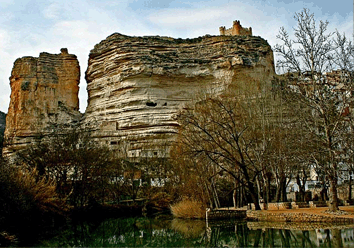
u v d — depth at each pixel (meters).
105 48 103.31
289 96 36.94
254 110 45.25
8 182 32.03
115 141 92.00
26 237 29.64
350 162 32.97
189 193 47.62
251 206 43.38
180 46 103.38
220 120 41.22
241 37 102.81
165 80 96.25
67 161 48.91
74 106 113.06
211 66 96.94
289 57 34.84
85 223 41.12
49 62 114.19
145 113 92.69
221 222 35.75
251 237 25.83
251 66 94.25
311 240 22.89
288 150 37.47
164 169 59.72
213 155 42.16
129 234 31.70
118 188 58.22
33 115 107.56
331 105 32.84
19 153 55.31
